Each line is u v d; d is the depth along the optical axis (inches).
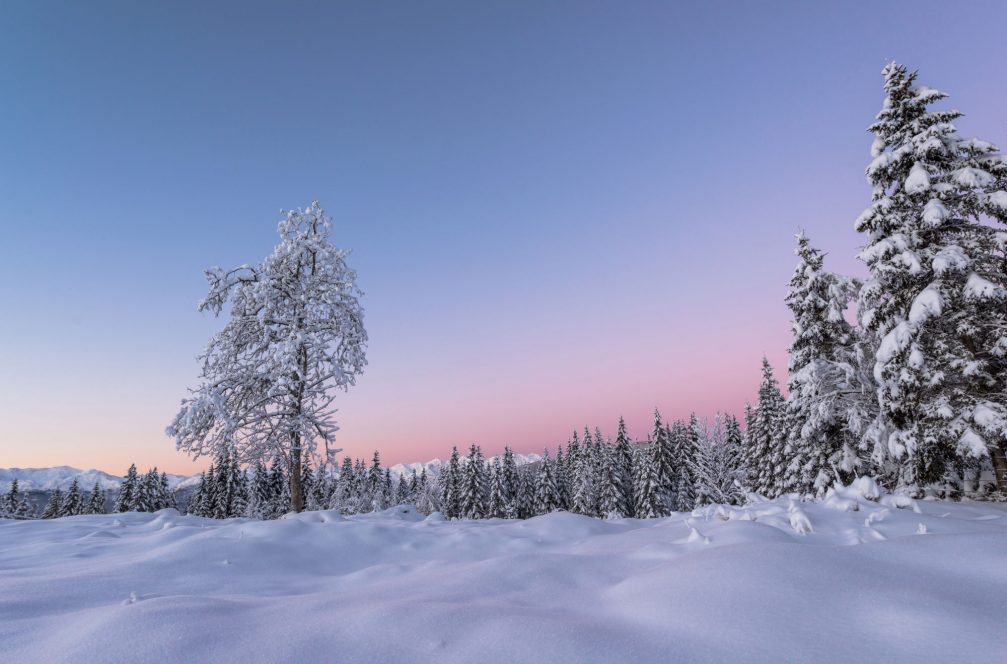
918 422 548.4
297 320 722.2
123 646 129.0
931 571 170.7
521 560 224.4
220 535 338.3
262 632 139.5
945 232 577.0
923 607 139.1
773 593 150.9
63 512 2472.9
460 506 2324.1
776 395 1441.9
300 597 189.9
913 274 546.6
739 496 447.5
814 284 789.2
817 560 176.2
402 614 147.6
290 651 126.5
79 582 208.8
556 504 2375.7
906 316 576.4
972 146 556.4
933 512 374.0
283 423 674.2
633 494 2091.5
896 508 321.7
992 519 308.3
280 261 755.4
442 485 2642.7
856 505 323.6
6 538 387.9
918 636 123.1
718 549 199.5
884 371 570.9
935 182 571.2
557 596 181.8
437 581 209.0
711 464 1793.8
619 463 2222.0
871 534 243.6
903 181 594.6
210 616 150.6
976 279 511.2
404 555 325.1
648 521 445.4
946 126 555.8
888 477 629.9
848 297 762.8
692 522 325.7
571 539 366.6
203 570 254.5
